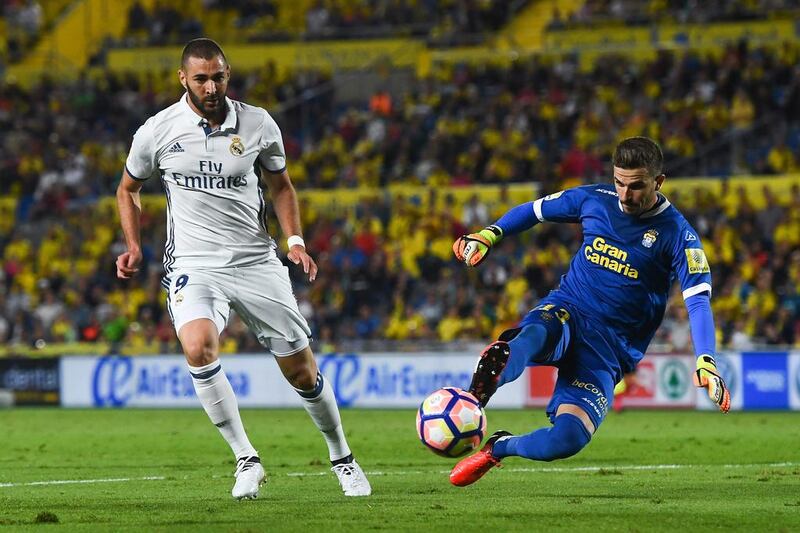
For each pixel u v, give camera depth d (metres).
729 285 65.06
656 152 19.39
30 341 73.00
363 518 19.03
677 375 57.19
